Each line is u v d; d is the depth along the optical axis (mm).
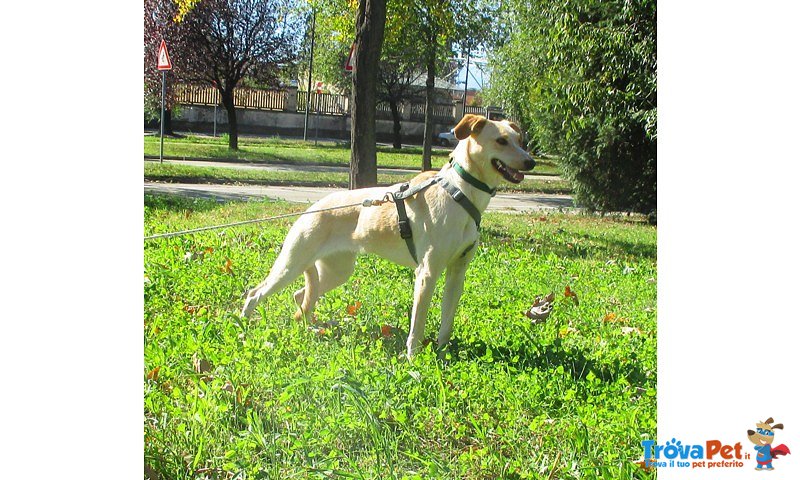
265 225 11414
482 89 33969
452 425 4176
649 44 13734
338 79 42719
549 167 33406
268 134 41969
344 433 4039
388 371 4707
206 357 4902
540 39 17922
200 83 31812
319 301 6648
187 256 7898
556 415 4461
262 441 3852
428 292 5414
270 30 31062
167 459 3762
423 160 25938
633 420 4297
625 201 18094
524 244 11570
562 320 6613
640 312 7105
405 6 18922
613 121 16281
